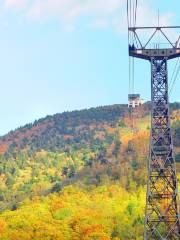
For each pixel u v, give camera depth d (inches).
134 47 4087.1
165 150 3956.7
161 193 3971.5
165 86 4055.1
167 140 3969.0
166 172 3981.3
